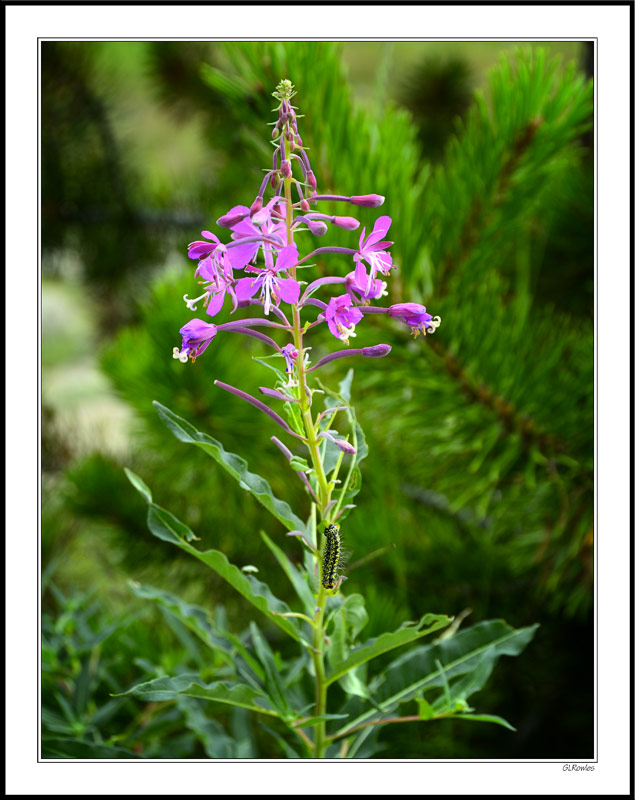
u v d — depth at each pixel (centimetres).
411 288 102
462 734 120
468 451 106
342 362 105
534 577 116
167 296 116
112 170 179
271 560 130
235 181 163
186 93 190
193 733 105
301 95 98
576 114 99
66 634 104
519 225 109
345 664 82
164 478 127
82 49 171
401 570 111
